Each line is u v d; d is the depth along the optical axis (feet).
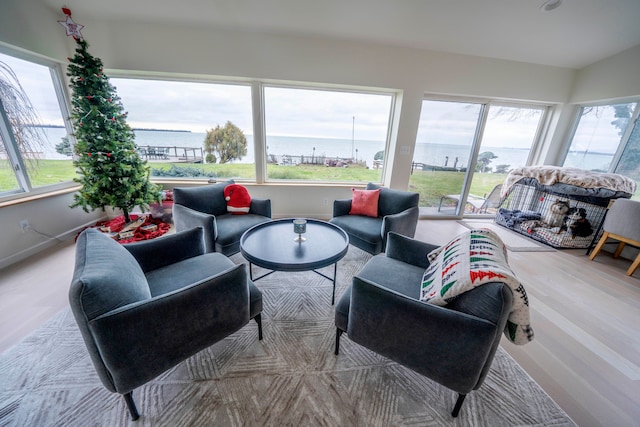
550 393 4.06
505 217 12.07
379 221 8.35
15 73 7.67
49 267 7.22
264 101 10.75
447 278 3.56
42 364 4.26
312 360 4.50
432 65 10.31
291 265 4.96
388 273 4.84
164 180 11.25
